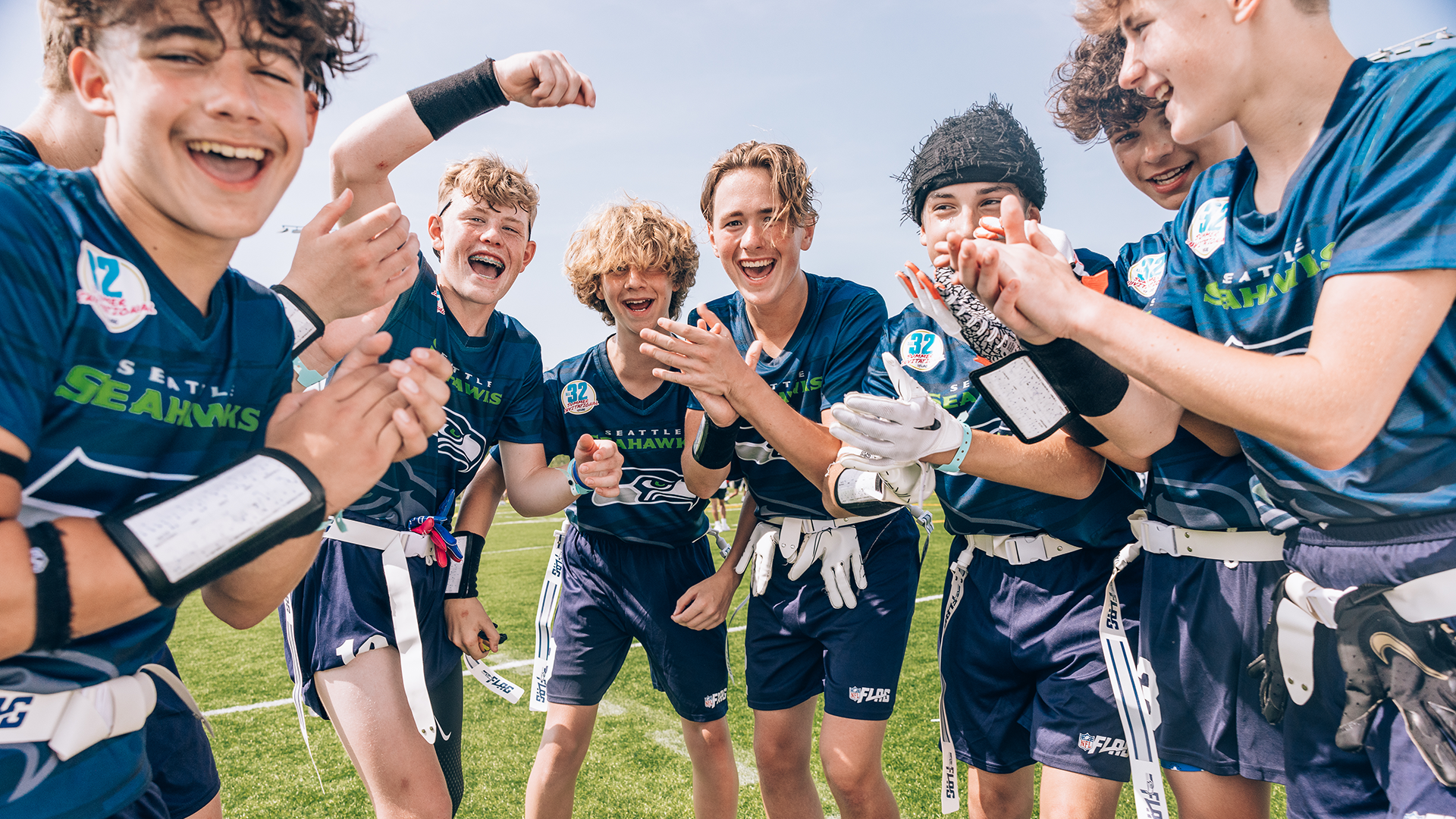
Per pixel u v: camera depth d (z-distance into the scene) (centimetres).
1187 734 176
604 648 310
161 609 123
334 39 127
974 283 131
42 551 87
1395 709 126
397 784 209
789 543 269
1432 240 107
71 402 104
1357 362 109
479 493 296
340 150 180
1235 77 131
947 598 242
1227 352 114
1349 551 135
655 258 286
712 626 289
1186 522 174
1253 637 166
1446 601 121
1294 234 139
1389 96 120
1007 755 232
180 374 117
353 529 227
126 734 120
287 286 147
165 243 112
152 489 117
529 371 281
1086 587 213
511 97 178
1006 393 169
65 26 103
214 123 101
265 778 353
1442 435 122
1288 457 138
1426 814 121
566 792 292
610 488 228
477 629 255
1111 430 156
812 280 287
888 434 177
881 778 249
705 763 300
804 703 274
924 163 213
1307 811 147
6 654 87
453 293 259
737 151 265
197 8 98
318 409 109
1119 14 137
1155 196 233
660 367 301
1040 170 215
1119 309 121
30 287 95
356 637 218
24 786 105
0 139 129
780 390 281
